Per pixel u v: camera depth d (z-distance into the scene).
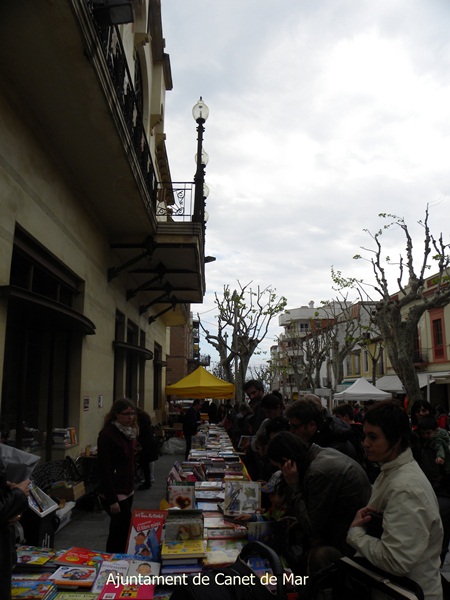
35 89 5.58
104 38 5.94
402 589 2.09
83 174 7.64
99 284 9.61
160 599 2.82
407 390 16.20
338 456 3.05
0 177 5.13
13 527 2.75
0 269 5.14
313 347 47.19
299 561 3.21
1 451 2.99
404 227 17.38
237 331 26.17
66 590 2.90
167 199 15.48
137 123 8.60
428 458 6.07
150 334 18.16
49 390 7.30
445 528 4.29
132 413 5.08
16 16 4.56
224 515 3.92
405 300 16.77
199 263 11.83
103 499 4.87
